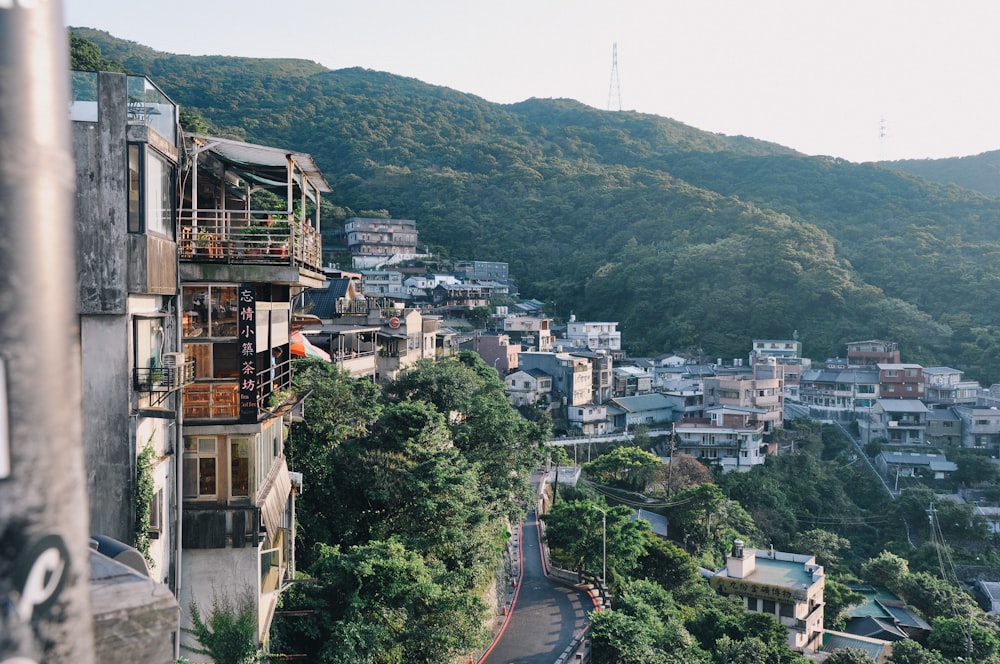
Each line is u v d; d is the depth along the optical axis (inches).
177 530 652.7
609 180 7106.3
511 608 1521.9
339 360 1644.9
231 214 937.5
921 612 2305.6
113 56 7731.3
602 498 2561.5
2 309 78.6
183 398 674.2
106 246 569.3
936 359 4126.5
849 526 3011.8
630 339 4881.9
